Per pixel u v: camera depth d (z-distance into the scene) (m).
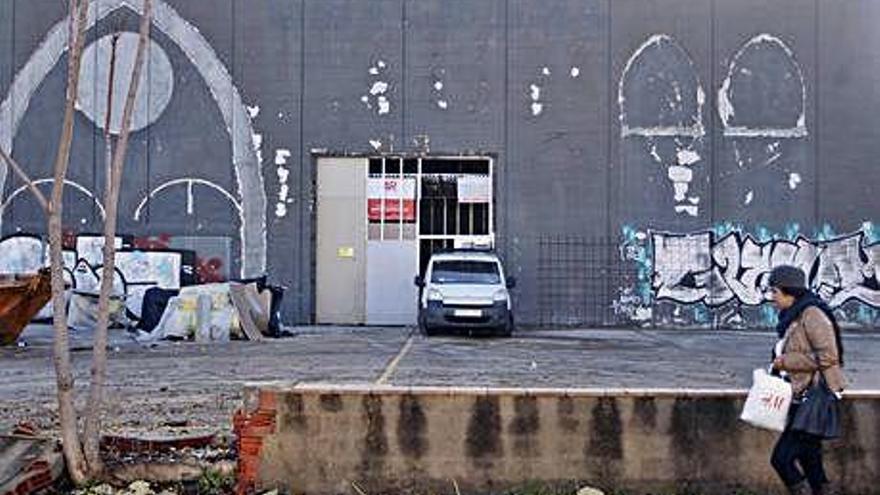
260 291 26.45
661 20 30.62
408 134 30.58
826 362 8.07
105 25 30.70
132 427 11.89
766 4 30.67
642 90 30.55
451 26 30.62
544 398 9.82
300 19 30.62
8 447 9.88
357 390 9.80
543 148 30.50
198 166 30.53
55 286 9.47
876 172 30.52
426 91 30.62
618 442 9.78
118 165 9.71
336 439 9.77
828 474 9.64
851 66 30.56
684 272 30.33
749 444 9.75
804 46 30.61
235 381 16.72
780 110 30.61
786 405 8.17
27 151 30.72
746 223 30.47
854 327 30.31
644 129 30.50
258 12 30.62
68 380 9.54
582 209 30.42
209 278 30.44
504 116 30.53
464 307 26.11
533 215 30.44
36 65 30.81
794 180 30.53
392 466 9.77
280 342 24.73
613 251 30.34
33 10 30.86
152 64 30.59
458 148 30.52
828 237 30.45
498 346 23.91
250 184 30.55
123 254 30.38
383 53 30.64
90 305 27.62
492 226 30.52
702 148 30.52
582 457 9.78
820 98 30.61
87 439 9.62
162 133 30.62
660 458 9.77
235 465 9.84
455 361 20.11
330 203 30.70
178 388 15.82
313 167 30.58
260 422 9.74
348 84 30.64
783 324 8.36
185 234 30.52
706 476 9.75
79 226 30.44
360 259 30.67
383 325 30.50
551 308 30.30
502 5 30.55
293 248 30.45
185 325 25.30
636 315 30.27
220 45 30.62
